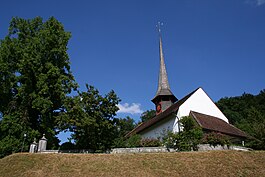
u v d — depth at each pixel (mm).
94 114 24000
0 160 22125
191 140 23203
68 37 32781
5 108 29922
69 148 26031
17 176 18547
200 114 30750
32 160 20953
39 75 29031
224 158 20250
